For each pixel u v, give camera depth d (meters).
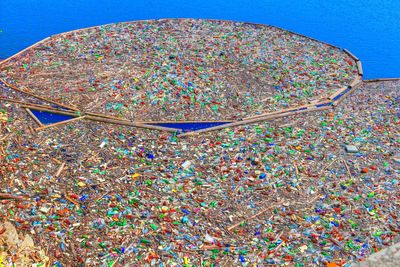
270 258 5.46
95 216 5.80
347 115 8.54
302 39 11.64
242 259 5.43
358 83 9.80
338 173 6.96
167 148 7.27
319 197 6.46
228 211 6.12
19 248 5.14
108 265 5.20
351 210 6.25
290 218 6.07
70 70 9.33
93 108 8.19
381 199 6.47
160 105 8.48
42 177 6.34
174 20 12.16
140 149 7.19
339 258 5.48
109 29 11.26
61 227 5.60
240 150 7.34
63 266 5.14
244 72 9.77
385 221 6.08
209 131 7.77
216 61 10.03
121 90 8.73
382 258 5.44
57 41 10.48
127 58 9.81
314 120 8.31
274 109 8.66
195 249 5.51
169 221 5.86
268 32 11.84
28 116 7.79
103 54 9.98
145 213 5.93
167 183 6.49
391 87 9.84
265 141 7.60
